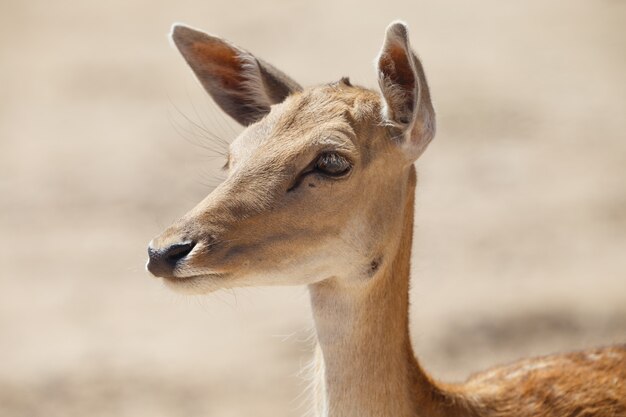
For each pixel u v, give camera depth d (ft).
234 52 27.27
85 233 63.67
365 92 25.18
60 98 86.99
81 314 54.49
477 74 85.46
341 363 24.53
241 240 23.31
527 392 26.73
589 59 87.40
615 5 99.86
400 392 24.63
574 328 49.08
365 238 24.14
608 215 62.18
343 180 23.82
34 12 109.09
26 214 66.69
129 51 96.43
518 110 78.48
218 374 48.19
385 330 24.43
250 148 24.39
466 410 25.80
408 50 23.73
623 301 51.03
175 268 22.79
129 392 47.03
